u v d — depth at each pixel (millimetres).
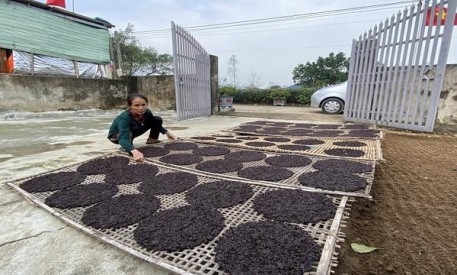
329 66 24922
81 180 1844
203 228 1169
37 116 6398
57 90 6996
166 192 1604
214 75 7449
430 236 1304
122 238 1132
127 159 2354
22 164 2355
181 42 5668
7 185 1801
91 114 7574
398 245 1247
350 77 5453
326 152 2535
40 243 1173
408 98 4328
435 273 1058
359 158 2252
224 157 2443
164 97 8469
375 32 4801
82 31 8117
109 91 8336
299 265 906
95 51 8562
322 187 1591
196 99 6477
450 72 4117
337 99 7492
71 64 7918
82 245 1159
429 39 3947
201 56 6594
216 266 929
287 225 1176
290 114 7535
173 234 1124
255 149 2730
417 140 3654
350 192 1517
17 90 6195
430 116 4090
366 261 1146
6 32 6332
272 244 1028
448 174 2160
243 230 1135
